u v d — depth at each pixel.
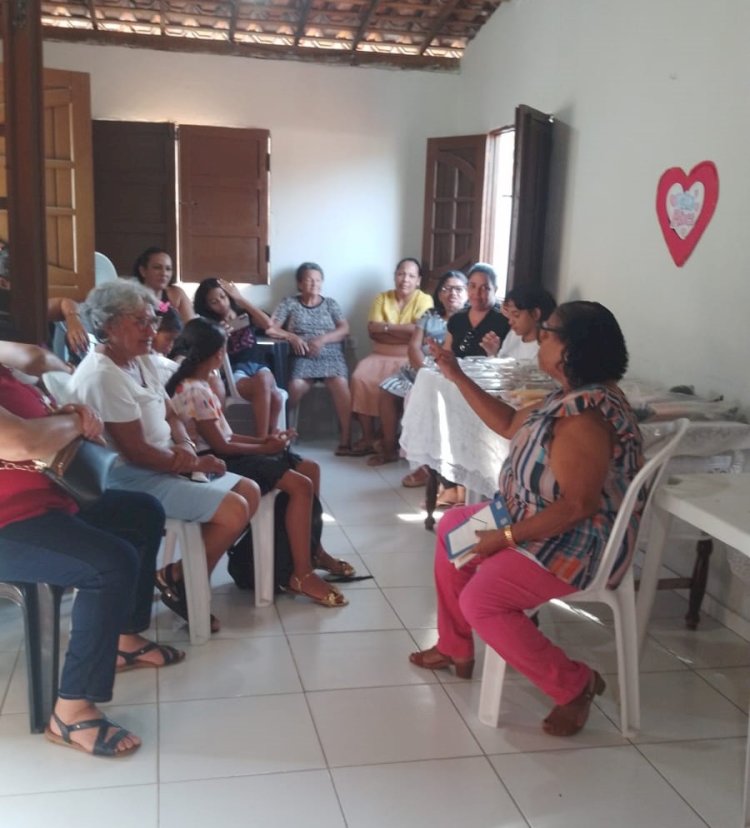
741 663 2.70
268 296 5.79
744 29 2.96
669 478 2.35
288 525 2.99
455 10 5.18
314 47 5.59
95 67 5.34
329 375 5.33
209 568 2.72
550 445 2.11
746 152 2.95
